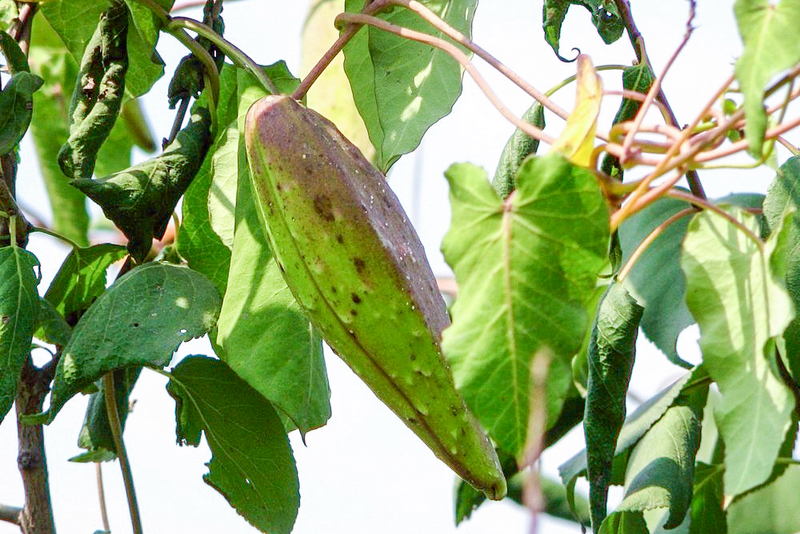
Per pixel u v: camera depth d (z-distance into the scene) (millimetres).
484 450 666
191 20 743
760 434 626
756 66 611
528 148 736
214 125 744
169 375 747
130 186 723
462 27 737
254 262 708
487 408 619
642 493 726
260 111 681
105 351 704
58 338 727
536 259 617
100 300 714
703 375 737
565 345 618
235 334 705
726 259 638
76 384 700
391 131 731
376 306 664
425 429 667
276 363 703
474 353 618
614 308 713
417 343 663
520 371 619
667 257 744
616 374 709
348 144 680
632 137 629
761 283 631
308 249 668
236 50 733
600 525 708
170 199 728
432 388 664
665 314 737
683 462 734
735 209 640
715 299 638
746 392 631
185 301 715
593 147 627
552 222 616
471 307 618
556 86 738
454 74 735
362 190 671
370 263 665
